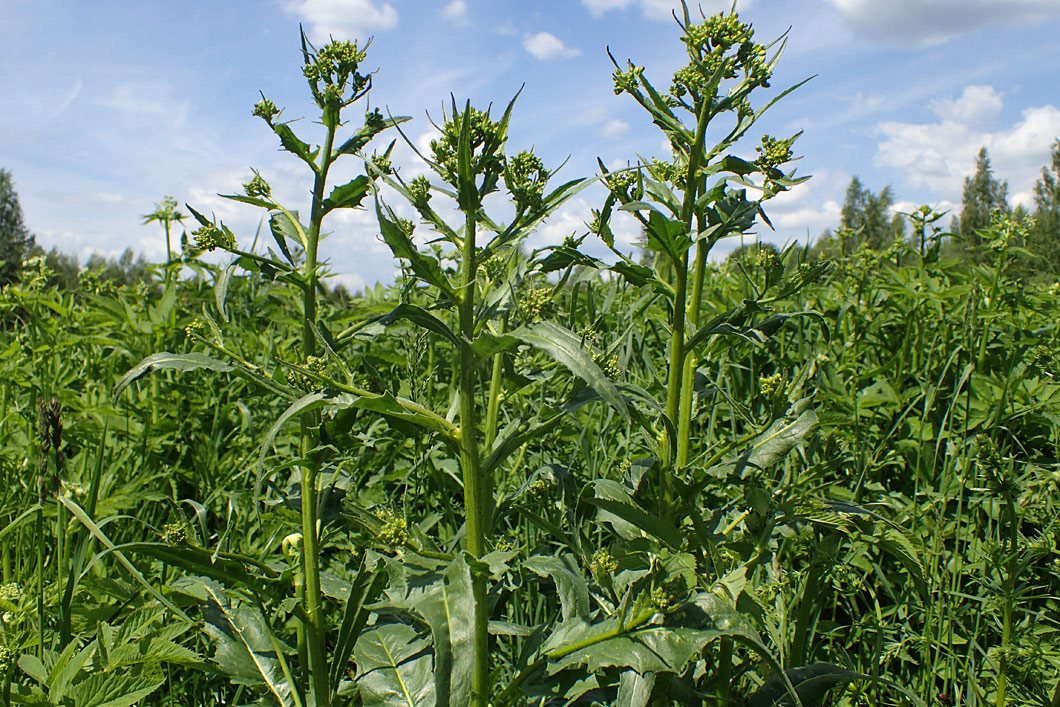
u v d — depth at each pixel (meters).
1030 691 2.38
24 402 4.21
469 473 1.89
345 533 2.83
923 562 2.69
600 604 2.13
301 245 2.34
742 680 2.51
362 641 2.33
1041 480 2.58
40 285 5.23
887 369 4.02
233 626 2.36
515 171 2.04
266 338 4.68
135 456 3.74
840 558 2.78
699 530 2.03
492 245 1.93
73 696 1.96
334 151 2.35
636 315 3.65
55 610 2.58
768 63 2.33
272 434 1.77
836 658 2.73
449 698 1.57
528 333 1.70
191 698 2.66
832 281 5.17
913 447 3.52
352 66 2.32
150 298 5.54
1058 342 3.99
